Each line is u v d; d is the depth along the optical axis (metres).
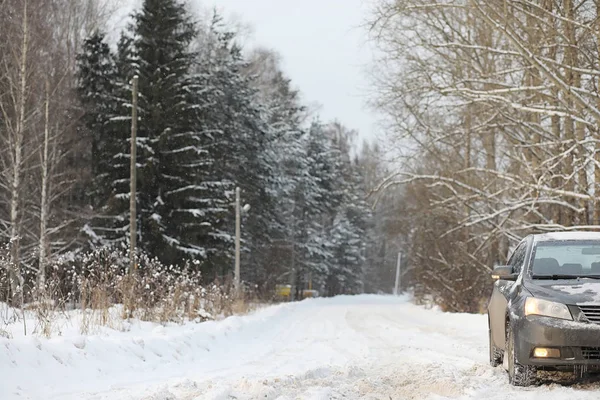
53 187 38.81
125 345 13.73
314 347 18.00
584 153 22.89
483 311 35.25
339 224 104.62
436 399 8.95
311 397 8.86
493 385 9.92
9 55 38.38
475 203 31.77
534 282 10.34
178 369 13.21
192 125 45.97
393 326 26.50
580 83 23.08
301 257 86.25
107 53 50.25
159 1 45.91
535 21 22.89
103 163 45.38
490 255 36.81
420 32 25.33
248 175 61.44
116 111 45.50
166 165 44.88
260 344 19.62
